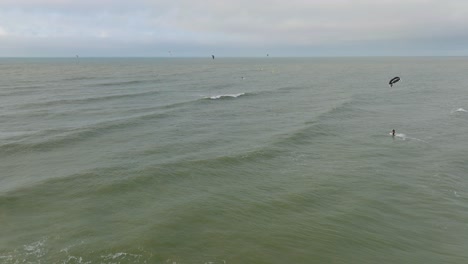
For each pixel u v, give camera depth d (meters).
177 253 19.84
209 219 23.52
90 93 76.19
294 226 22.86
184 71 163.25
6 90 79.94
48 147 37.94
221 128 46.22
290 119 51.31
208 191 27.66
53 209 24.67
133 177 29.67
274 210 24.86
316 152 36.88
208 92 80.62
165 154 35.72
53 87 87.00
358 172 31.50
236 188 28.25
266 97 72.81
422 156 35.69
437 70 169.38
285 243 21.09
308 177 30.42
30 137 41.06
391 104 64.69
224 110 58.03
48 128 45.25
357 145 39.31
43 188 27.73
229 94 76.00
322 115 52.88
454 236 21.81
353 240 21.44
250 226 22.83
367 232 22.25
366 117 53.16
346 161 34.25
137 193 27.25
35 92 77.06
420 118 52.59
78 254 19.31
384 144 39.62
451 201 26.23
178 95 75.00
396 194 27.27
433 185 28.86
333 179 29.94
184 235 21.61
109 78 115.75
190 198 26.38
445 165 33.12
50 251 19.58
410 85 97.62
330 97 72.81
